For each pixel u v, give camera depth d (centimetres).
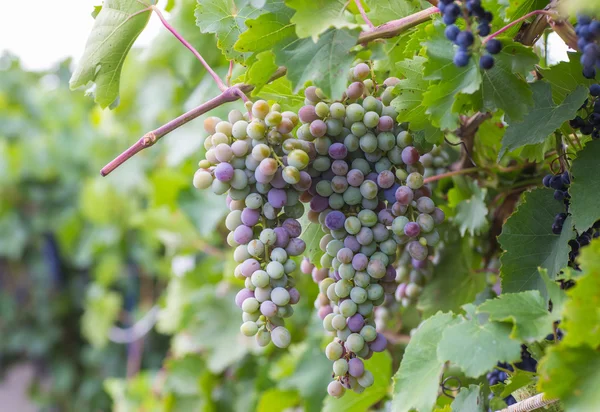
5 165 416
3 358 474
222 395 217
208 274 238
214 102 120
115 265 360
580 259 105
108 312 363
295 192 115
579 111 117
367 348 115
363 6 127
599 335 104
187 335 222
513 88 114
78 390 456
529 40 117
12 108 439
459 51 110
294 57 114
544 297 117
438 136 118
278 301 113
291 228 114
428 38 115
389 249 115
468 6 109
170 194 234
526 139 117
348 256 114
